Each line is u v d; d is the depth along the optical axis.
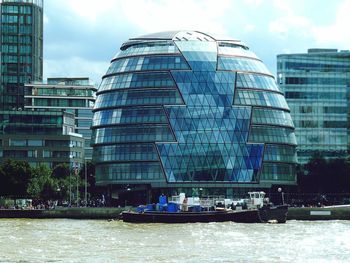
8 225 179.38
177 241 129.88
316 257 105.25
